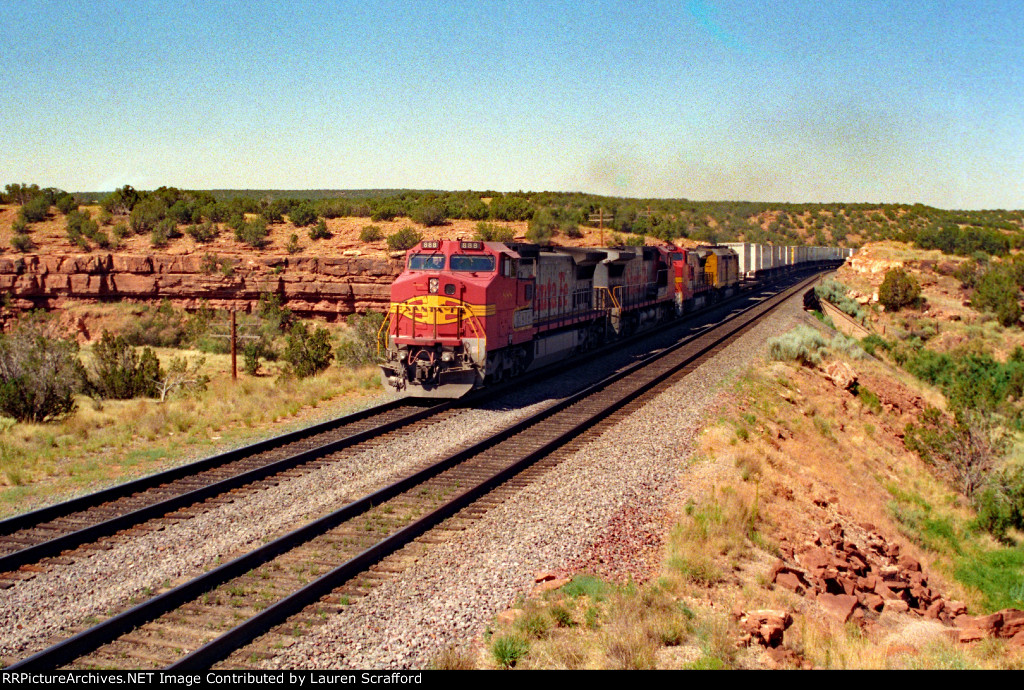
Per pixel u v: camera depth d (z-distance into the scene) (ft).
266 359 155.84
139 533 39.88
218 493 46.93
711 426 66.13
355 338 132.57
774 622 30.42
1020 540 70.13
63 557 36.76
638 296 135.54
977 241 271.90
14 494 47.62
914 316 202.80
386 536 39.45
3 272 202.39
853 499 64.39
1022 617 37.37
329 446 56.65
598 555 37.04
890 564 50.24
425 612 30.55
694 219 445.37
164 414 70.85
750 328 141.38
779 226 476.54
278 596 31.96
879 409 106.73
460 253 77.46
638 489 47.73
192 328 180.55
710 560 36.40
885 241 308.40
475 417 68.95
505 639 27.94
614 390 81.97
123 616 28.94
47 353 98.02
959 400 127.75
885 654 31.30
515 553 36.94
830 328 168.55
